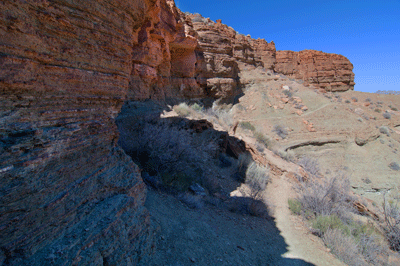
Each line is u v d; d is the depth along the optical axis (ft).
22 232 8.05
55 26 10.10
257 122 101.76
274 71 174.60
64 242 9.23
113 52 13.74
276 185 41.22
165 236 15.84
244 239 20.49
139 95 49.65
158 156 28.68
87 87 12.09
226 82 106.73
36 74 9.33
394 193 72.02
